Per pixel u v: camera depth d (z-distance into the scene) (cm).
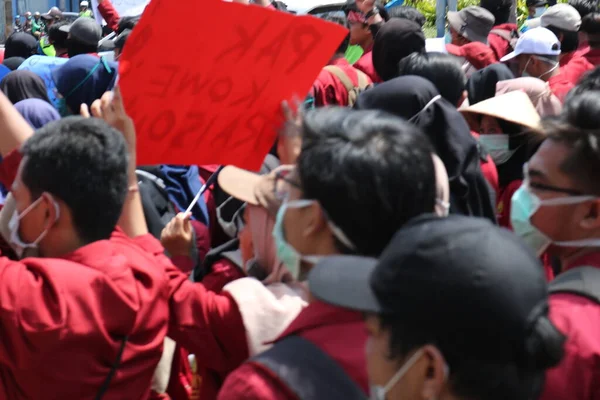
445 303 123
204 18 240
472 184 318
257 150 264
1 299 191
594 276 194
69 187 200
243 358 223
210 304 222
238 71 252
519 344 122
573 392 175
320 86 475
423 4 1391
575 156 201
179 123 251
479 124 404
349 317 166
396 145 170
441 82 365
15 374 195
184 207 351
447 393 125
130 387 206
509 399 123
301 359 159
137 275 208
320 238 177
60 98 412
